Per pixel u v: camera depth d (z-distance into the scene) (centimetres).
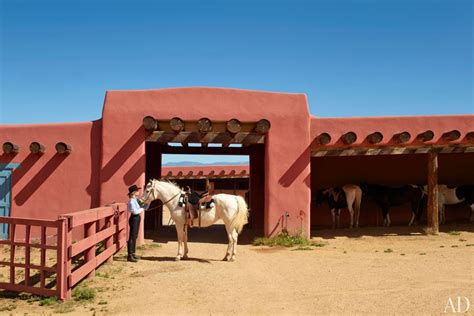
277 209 1230
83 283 727
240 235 1450
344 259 958
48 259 979
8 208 1231
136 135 1219
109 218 918
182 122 1184
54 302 611
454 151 1300
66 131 1241
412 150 1291
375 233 1362
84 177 1229
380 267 859
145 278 772
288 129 1250
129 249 936
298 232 1226
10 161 1239
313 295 652
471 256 964
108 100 1230
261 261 946
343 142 1248
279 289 693
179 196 979
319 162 1655
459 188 1516
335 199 1505
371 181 1656
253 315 559
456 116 1298
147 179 1664
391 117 1288
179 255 956
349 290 677
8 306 602
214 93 1250
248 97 1254
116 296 651
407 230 1404
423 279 742
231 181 2792
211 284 729
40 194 1228
